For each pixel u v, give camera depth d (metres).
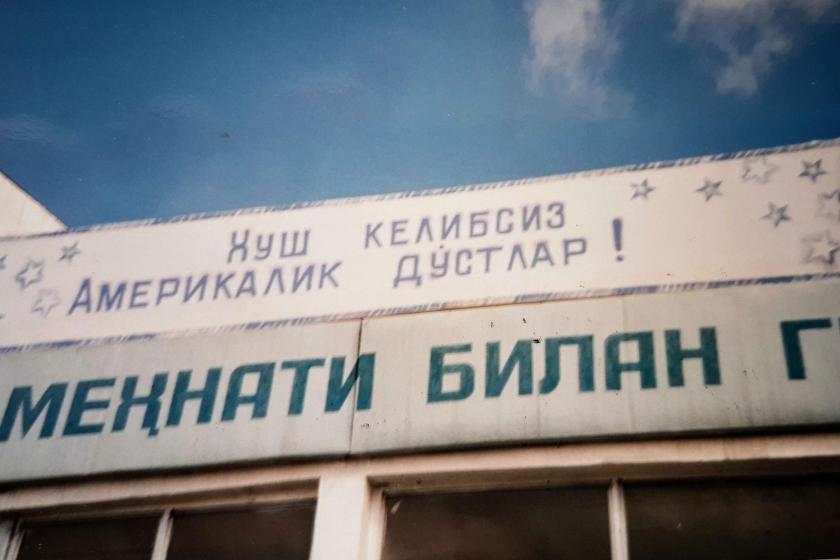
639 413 6.33
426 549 6.34
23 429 7.00
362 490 6.46
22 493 6.88
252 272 7.29
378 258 7.16
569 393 6.46
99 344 7.21
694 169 7.10
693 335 6.49
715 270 6.71
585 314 6.68
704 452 6.24
